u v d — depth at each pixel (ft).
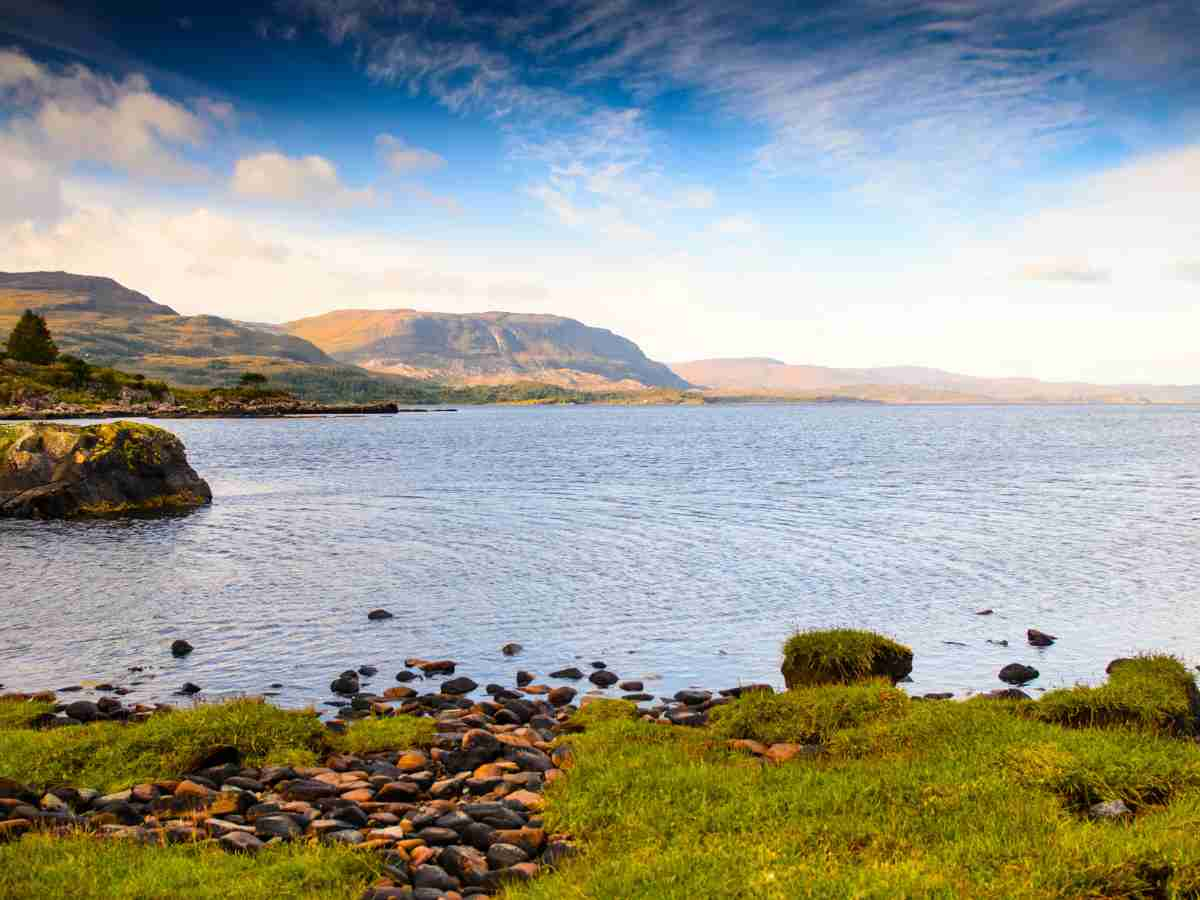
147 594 100.01
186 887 30.12
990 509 173.68
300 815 38.22
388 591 101.91
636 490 211.00
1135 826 32.01
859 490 210.18
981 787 36.86
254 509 177.17
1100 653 78.02
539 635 84.28
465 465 294.87
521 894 29.32
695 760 44.09
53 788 42.68
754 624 88.17
